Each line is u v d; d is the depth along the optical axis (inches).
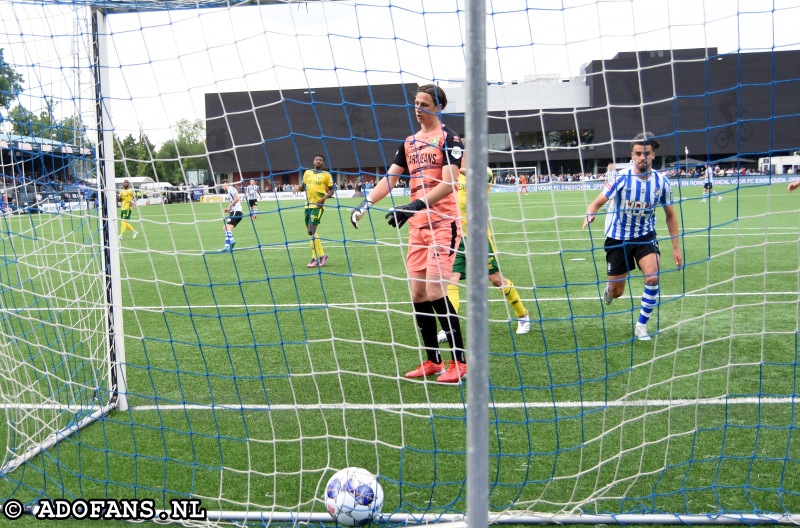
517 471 125.2
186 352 217.3
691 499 112.6
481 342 72.4
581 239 553.9
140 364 203.5
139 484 123.0
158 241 652.1
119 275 153.3
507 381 178.4
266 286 353.4
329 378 185.5
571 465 127.3
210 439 143.5
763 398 160.4
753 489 115.3
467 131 70.4
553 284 334.6
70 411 156.1
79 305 179.9
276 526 109.6
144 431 148.9
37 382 156.7
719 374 180.5
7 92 141.2
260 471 127.6
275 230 761.6
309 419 153.7
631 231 209.3
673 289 316.2
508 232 619.2
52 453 137.6
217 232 751.7
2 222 154.3
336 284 352.8
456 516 107.4
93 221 160.4
